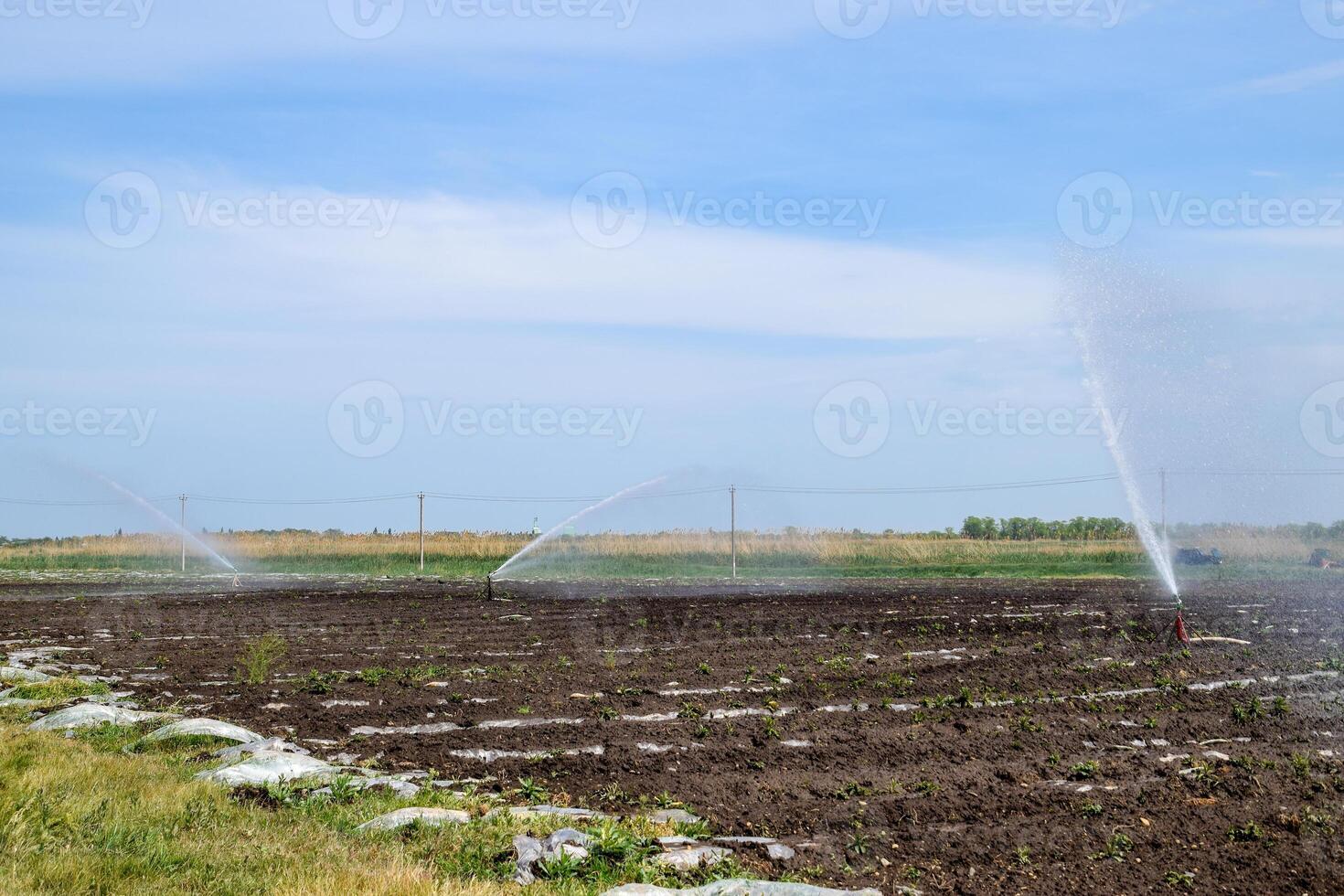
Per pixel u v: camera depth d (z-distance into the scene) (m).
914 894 8.34
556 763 12.23
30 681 17.05
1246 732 13.89
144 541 52.06
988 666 18.94
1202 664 19.05
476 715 14.86
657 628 24.52
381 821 9.49
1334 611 27.75
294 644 21.97
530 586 37.47
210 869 8.16
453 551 51.06
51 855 8.16
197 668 18.73
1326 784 11.22
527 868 8.41
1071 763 12.26
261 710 15.02
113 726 13.59
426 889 7.62
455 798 10.36
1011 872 8.84
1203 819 10.09
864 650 20.98
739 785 11.27
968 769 11.99
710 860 8.68
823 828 9.92
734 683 17.33
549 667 18.91
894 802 10.63
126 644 21.94
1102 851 9.30
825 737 13.50
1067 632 23.45
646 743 13.23
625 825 9.55
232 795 10.40
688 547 49.00
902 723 14.41
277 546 52.03
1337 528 48.41
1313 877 8.74
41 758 11.31
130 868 8.12
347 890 7.62
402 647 21.44
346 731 13.91
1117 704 15.59
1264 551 48.81
